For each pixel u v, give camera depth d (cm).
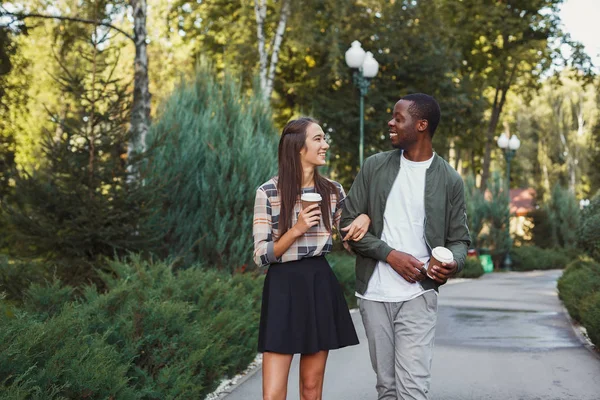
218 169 1138
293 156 376
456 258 381
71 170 826
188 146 1124
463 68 3525
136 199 846
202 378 578
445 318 1162
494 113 3650
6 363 358
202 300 708
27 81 1803
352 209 395
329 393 610
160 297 618
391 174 391
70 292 534
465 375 689
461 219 394
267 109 1283
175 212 1094
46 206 822
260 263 369
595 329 797
